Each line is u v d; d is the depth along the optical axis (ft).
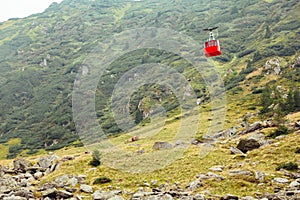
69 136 529.04
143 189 116.88
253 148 173.47
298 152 148.25
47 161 170.19
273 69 527.40
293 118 253.03
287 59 568.82
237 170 127.65
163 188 117.80
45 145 529.04
